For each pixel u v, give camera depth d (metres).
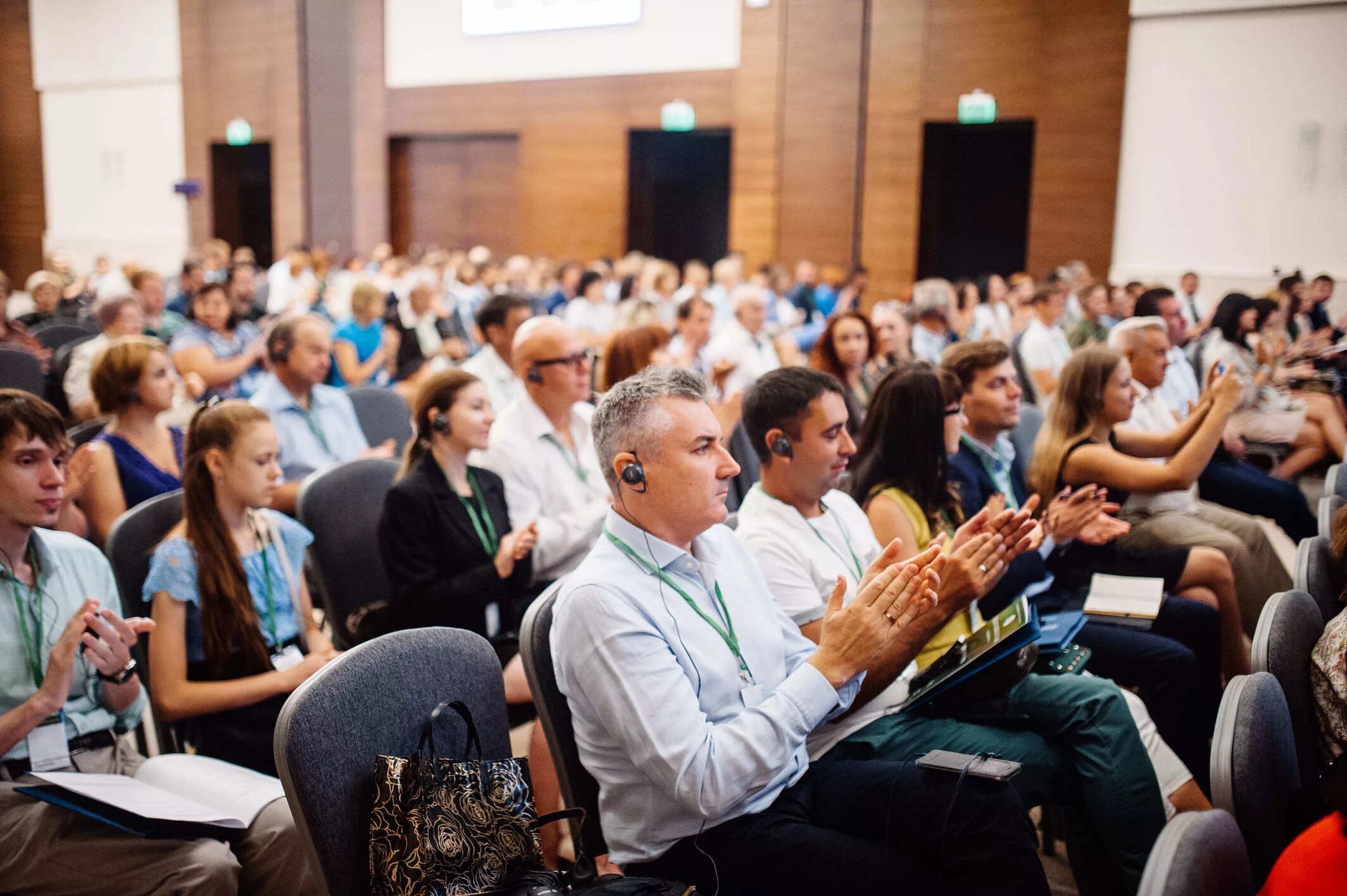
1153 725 2.22
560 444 2.87
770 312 9.37
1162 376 3.86
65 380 4.61
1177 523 3.29
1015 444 3.82
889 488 2.44
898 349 5.17
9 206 16.47
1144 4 9.03
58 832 1.75
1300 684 1.78
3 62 16.06
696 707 1.58
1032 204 9.77
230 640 2.10
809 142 10.74
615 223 11.81
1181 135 9.06
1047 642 2.25
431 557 2.49
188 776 1.88
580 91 11.80
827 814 1.71
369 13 12.89
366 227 13.30
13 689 1.90
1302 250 8.68
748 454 3.49
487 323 3.90
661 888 1.47
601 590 1.60
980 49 9.87
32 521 1.90
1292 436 5.30
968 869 1.56
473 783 1.50
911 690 2.02
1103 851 2.08
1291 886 1.15
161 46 14.55
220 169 14.48
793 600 2.04
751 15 10.84
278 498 3.44
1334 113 8.45
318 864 1.39
